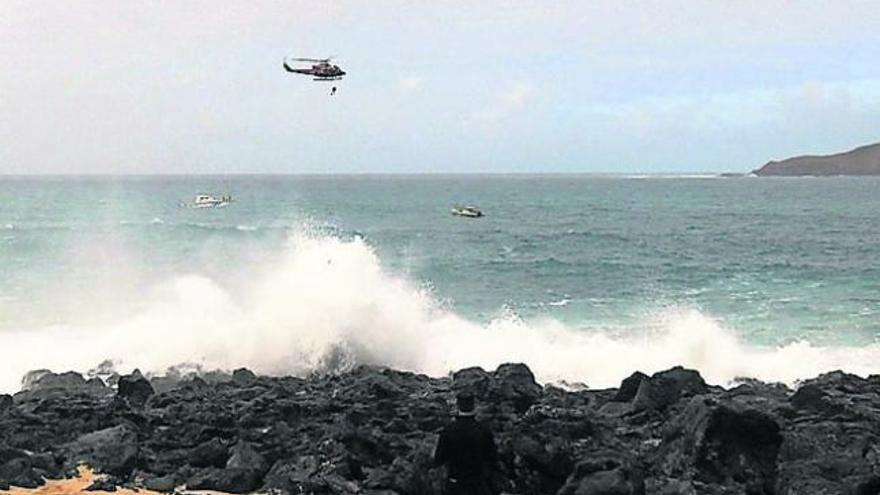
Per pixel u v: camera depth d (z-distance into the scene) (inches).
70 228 2372.0
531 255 2023.9
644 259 1942.7
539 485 416.5
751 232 2832.2
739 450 430.6
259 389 637.3
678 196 6092.5
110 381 740.7
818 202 5088.6
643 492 398.9
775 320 1140.5
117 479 450.3
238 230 2461.9
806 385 616.1
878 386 677.3
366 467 452.4
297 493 432.8
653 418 541.3
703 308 1232.2
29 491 430.9
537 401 584.7
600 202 5147.6
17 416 532.7
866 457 455.8
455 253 2069.4
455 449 412.2
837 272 1707.7
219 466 468.4
